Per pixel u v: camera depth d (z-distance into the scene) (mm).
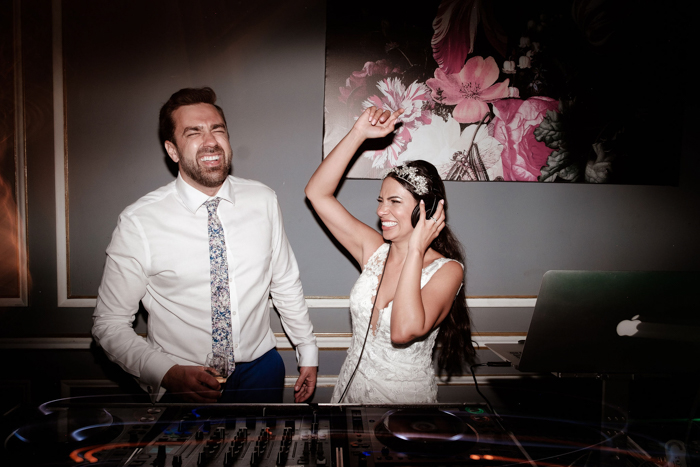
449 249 1721
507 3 2188
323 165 1724
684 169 2383
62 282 2160
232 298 1656
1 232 2139
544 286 1137
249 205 1737
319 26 2158
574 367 1230
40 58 2084
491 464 840
